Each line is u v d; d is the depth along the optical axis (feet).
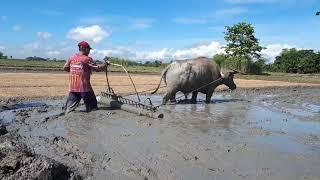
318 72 263.90
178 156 31.35
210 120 46.91
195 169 28.55
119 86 83.87
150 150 32.81
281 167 29.40
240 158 31.27
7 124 42.11
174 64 58.90
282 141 37.35
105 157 30.71
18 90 69.05
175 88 58.18
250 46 201.46
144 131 39.55
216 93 82.89
